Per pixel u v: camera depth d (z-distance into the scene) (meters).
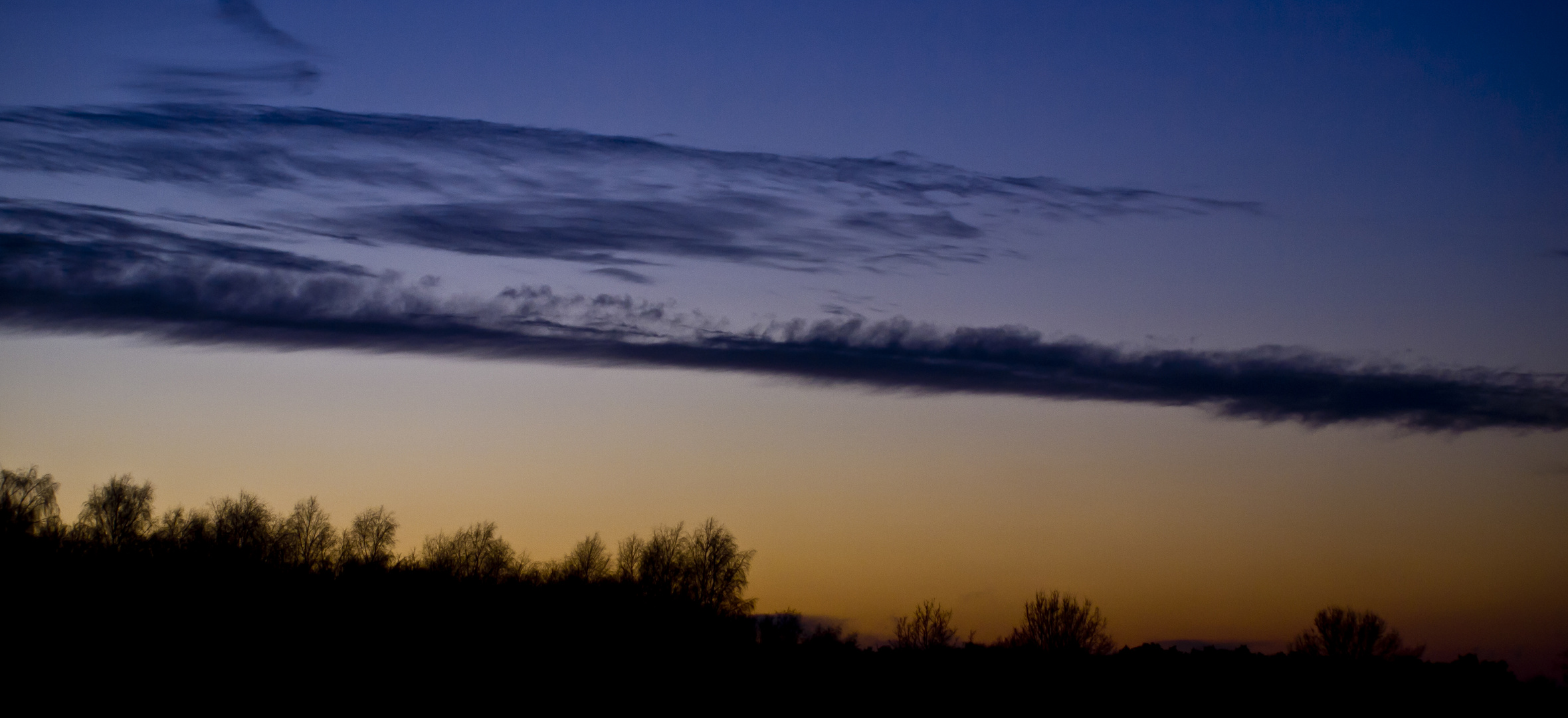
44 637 52.69
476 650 60.28
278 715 51.19
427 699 55.09
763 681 62.69
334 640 58.47
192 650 54.41
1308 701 59.91
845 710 58.06
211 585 60.09
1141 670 65.31
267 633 57.59
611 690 59.09
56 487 62.88
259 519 65.19
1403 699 60.34
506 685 57.84
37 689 49.34
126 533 62.34
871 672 64.50
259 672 54.41
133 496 63.59
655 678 61.16
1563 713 58.75
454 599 64.19
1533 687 61.38
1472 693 61.06
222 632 56.69
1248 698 60.66
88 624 54.34
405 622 61.44
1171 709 59.03
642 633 65.06
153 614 56.59
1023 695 61.28
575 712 56.06
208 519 64.25
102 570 58.75
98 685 50.53
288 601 61.09
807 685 62.31
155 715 48.91
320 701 53.03
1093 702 60.16
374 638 59.41
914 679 63.53
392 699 54.41
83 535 61.22
